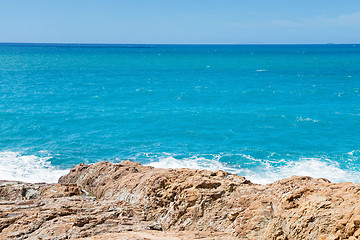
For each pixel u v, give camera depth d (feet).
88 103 155.53
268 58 514.68
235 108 146.72
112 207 44.60
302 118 127.34
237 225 37.17
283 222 32.71
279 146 97.60
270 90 194.80
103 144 99.86
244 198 40.09
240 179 46.57
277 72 298.35
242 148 96.27
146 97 172.45
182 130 113.91
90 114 134.00
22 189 55.26
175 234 34.99
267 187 41.96
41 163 84.74
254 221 36.19
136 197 48.60
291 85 215.51
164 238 32.78
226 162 86.43
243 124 120.57
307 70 316.19
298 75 273.75
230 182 44.21
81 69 317.83
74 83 219.82
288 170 80.74
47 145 97.66
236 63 410.52
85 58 493.36
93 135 107.96
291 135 107.55
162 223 42.34
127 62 418.31
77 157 89.45
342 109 143.54
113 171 60.13
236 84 221.05
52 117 127.95
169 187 46.91
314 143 99.76
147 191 47.93
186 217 41.29
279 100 165.17
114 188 54.08
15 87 197.16
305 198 33.17
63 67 336.70
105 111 139.54
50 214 39.99
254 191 41.37
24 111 135.95
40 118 125.80
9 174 76.84
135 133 110.63
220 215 39.99
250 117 129.70
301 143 99.91
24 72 281.13
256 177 77.15
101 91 189.06
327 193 32.40
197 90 195.21
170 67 351.67
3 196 54.29
